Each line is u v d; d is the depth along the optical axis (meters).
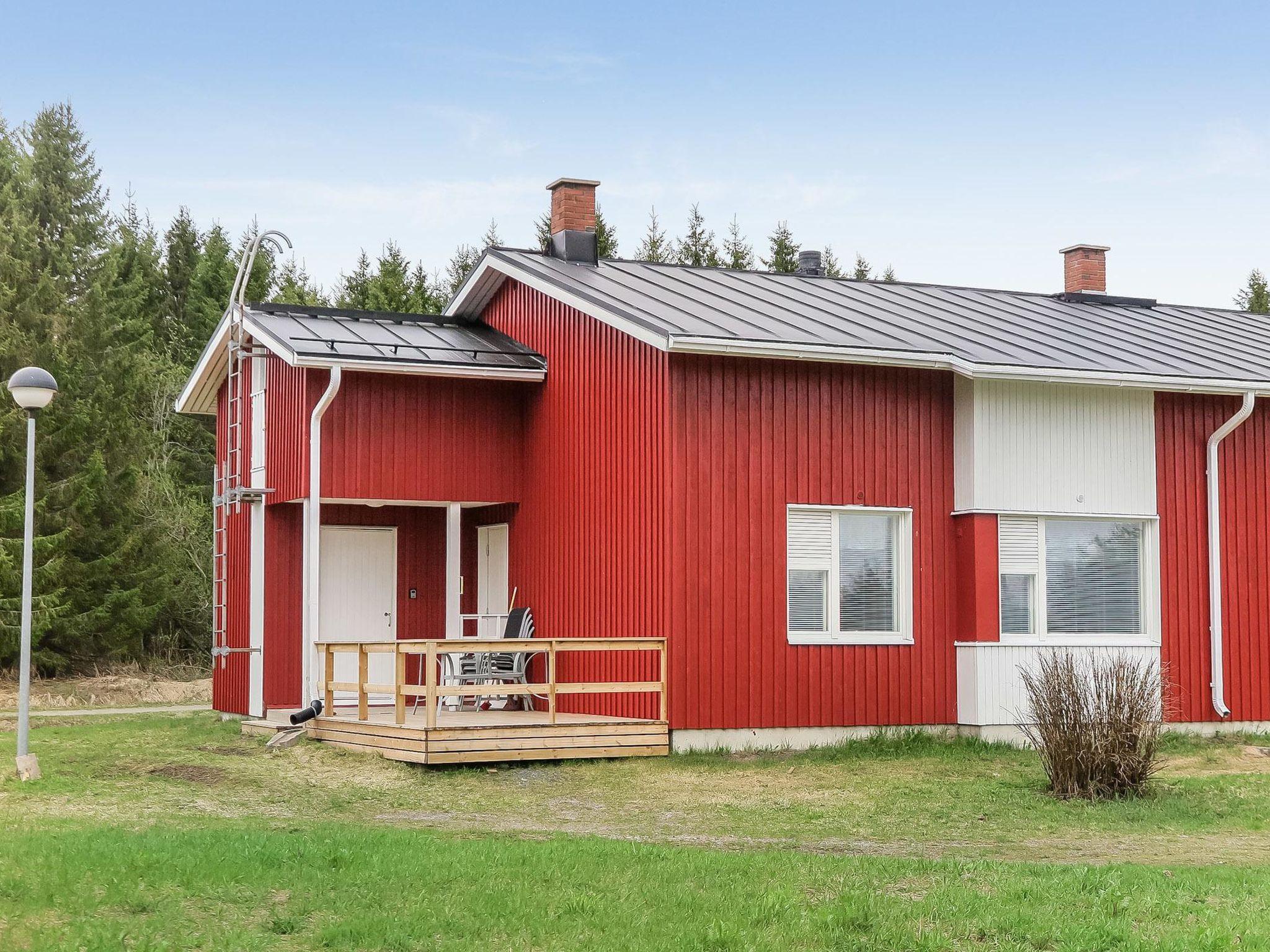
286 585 19.22
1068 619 17.41
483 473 18.69
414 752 14.44
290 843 9.50
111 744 16.53
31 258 38.69
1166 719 17.70
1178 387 17.47
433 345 18.75
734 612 15.88
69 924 7.35
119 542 32.41
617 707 16.55
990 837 11.38
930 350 16.47
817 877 9.05
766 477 16.14
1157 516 17.89
